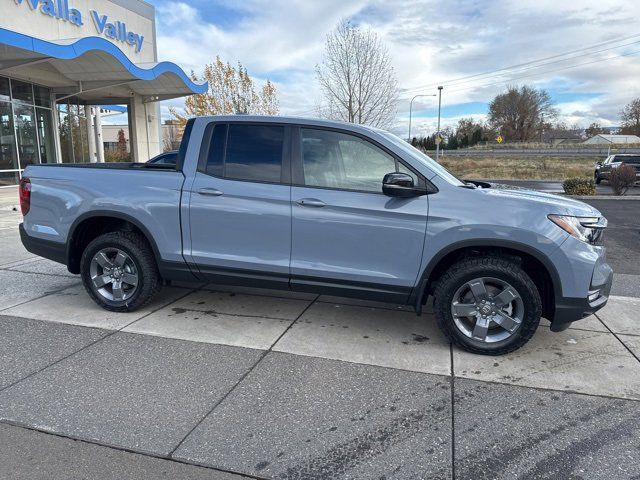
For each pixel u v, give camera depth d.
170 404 3.18
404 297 4.05
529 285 3.77
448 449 2.75
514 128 97.62
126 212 4.54
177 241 4.47
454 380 3.55
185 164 4.47
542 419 3.05
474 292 3.89
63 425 2.94
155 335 4.29
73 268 5.00
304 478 2.51
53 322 4.57
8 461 2.61
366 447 2.77
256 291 5.59
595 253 3.76
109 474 2.52
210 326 4.51
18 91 16.28
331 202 4.02
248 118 4.35
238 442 2.80
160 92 20.56
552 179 34.66
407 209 3.90
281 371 3.65
